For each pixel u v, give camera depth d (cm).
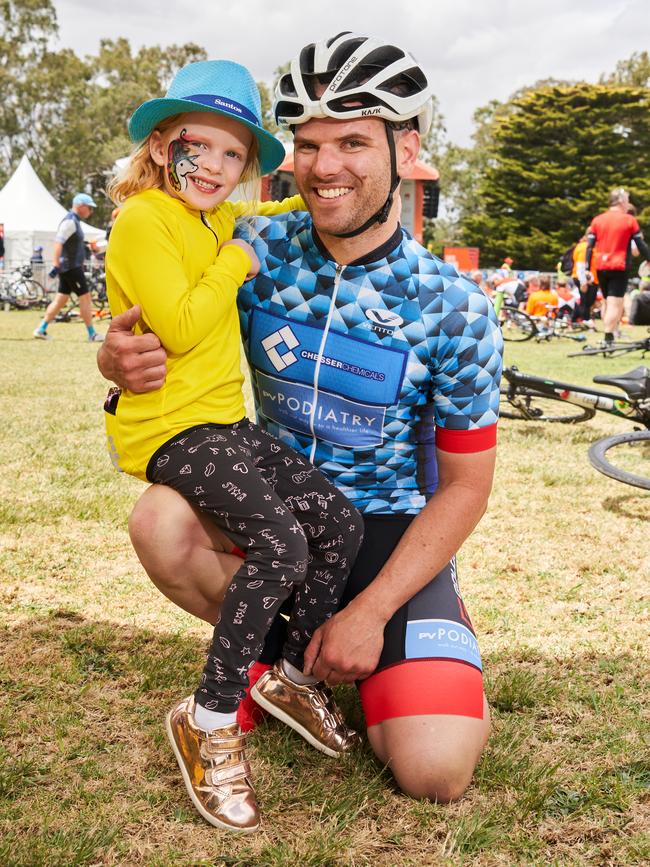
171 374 192
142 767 202
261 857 171
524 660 265
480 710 194
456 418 207
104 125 6688
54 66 6612
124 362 185
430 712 189
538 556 362
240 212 224
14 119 6581
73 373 848
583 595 320
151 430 191
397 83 190
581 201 5300
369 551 215
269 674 212
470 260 3111
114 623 281
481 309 206
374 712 198
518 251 5556
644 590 326
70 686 238
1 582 312
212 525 204
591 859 175
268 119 4416
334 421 213
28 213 2714
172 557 198
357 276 203
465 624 208
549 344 1454
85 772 197
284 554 183
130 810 184
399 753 190
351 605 199
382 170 192
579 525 406
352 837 178
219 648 182
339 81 183
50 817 180
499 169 5656
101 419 614
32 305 1978
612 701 238
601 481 489
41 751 206
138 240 189
